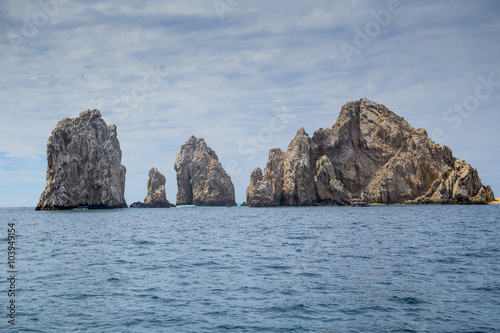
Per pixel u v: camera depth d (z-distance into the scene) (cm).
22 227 9231
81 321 2202
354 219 10706
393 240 5578
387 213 13500
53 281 3141
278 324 2134
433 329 2028
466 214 12206
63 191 19212
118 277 3275
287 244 5344
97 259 4234
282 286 2895
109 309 2403
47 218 13250
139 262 4003
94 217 13775
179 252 4712
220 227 8862
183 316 2270
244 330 2061
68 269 3647
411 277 3122
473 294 2612
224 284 2986
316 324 2127
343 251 4550
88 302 2545
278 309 2369
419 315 2230
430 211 14375
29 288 2912
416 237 5925
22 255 4566
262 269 3541
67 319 2236
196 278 3206
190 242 5825
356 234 6519
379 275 3212
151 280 3152
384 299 2530
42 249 5112
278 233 7031
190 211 19188
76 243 5819
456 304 2409
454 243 5153
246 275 3294
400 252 4403
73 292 2791
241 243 5591
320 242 5488
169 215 15112
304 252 4531
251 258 4169
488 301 2456
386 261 3838
